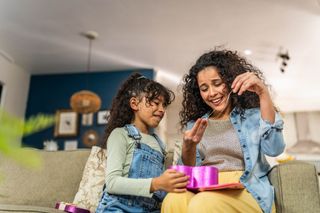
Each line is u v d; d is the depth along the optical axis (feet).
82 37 10.69
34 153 0.90
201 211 2.59
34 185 5.07
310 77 14.05
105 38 10.72
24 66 13.24
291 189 3.38
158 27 9.98
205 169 3.04
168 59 12.34
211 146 3.86
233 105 4.09
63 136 12.91
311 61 12.35
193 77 4.54
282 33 10.17
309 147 17.65
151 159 3.93
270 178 3.66
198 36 10.49
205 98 4.08
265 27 9.84
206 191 2.84
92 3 8.79
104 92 13.38
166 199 2.98
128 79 4.76
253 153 3.58
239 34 10.30
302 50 11.35
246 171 3.39
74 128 12.96
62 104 13.51
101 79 13.60
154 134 4.50
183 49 11.45
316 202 3.28
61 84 13.84
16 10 9.17
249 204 2.95
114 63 12.89
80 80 13.75
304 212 3.25
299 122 18.35
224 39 10.61
